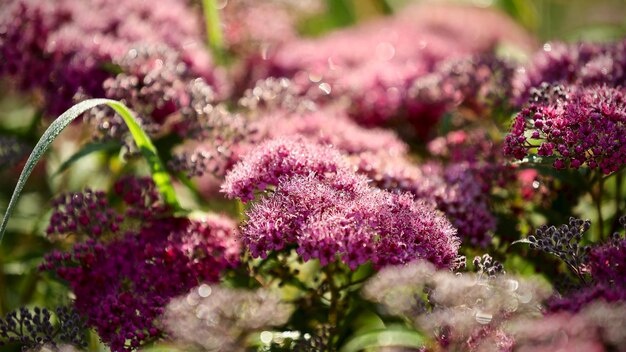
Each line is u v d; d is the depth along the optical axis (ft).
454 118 2.30
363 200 1.80
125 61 2.15
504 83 2.18
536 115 1.85
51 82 2.20
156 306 1.86
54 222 1.99
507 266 1.99
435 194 1.96
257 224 1.79
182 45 2.28
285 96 2.22
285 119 2.14
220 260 1.90
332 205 1.80
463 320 1.71
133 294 1.88
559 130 1.82
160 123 2.12
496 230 2.00
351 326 1.93
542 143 1.83
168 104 2.11
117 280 1.91
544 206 2.07
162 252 1.90
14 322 1.87
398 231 1.78
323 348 1.86
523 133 1.85
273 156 1.87
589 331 1.64
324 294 1.95
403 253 1.77
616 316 1.63
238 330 1.79
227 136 2.05
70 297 2.01
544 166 1.96
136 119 2.03
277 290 1.98
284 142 1.89
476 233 1.95
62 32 2.22
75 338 1.86
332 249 1.76
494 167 2.05
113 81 2.10
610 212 2.09
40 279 2.17
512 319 1.73
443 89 2.28
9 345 2.02
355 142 2.06
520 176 2.08
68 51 2.20
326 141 2.04
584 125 1.81
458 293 1.72
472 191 1.99
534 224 2.05
